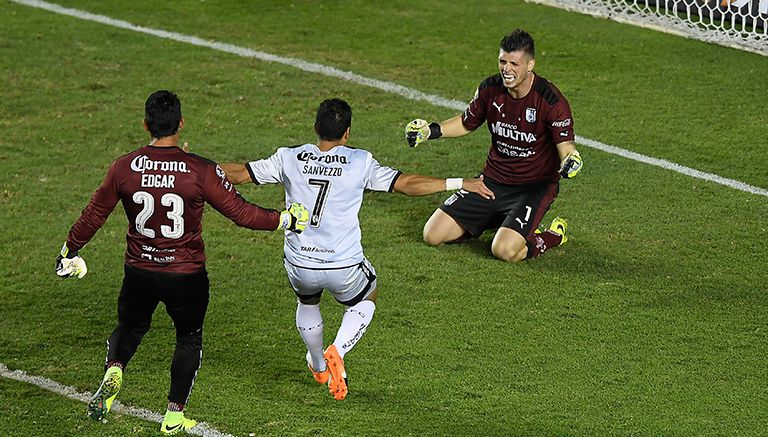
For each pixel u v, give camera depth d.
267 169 22.88
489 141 40.56
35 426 23.50
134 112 43.16
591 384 25.00
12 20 53.22
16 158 38.75
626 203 35.38
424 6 56.09
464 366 25.78
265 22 53.97
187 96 44.66
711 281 30.11
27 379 25.39
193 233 21.39
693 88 45.25
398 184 22.73
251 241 32.94
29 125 41.66
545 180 32.09
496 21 53.75
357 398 24.48
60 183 36.88
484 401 24.30
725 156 38.97
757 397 24.45
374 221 34.28
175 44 50.75
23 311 28.61
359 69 47.91
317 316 24.06
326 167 22.47
